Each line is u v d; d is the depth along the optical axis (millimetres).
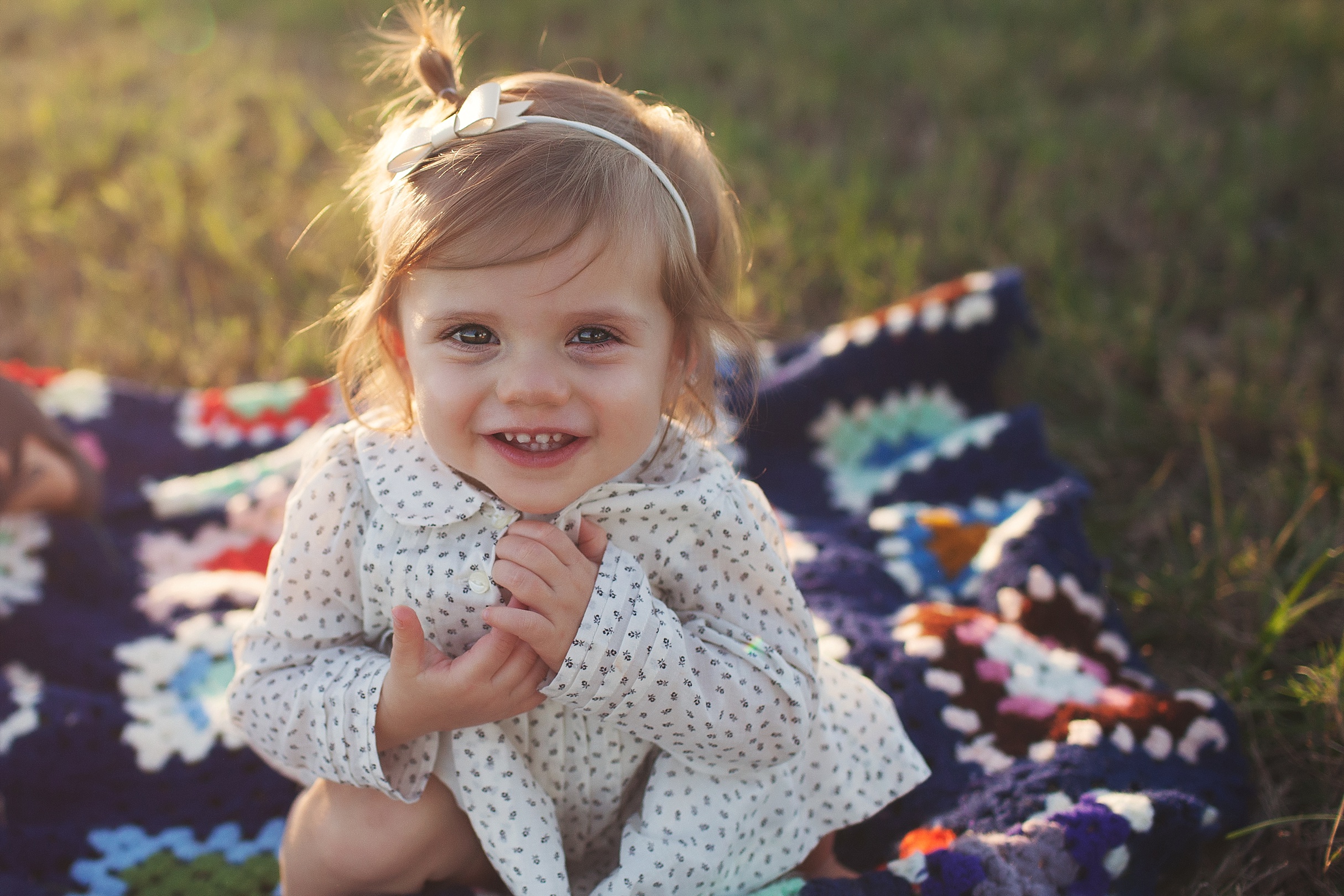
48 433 2240
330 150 4109
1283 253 3217
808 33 5066
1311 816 1660
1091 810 1581
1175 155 3783
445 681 1279
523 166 1240
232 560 2398
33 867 1717
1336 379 2760
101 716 1881
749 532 1414
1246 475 2504
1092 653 2033
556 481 1267
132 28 5387
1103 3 5176
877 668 1882
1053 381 2848
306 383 2906
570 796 1474
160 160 3920
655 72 4617
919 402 2688
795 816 1526
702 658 1347
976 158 3879
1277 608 2076
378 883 1440
